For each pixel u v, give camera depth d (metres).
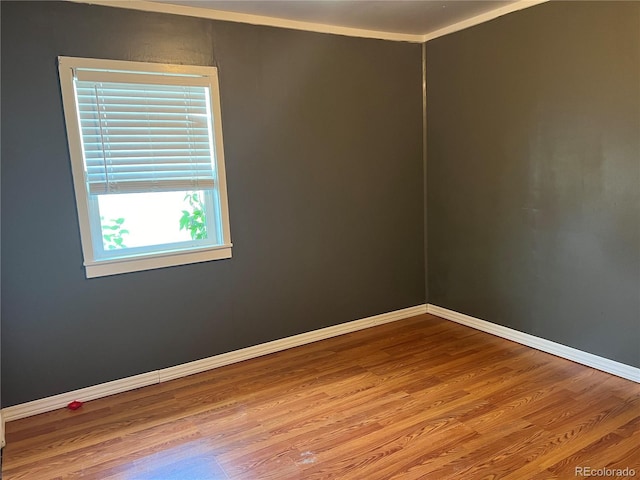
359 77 3.62
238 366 3.29
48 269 2.69
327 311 3.72
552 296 3.21
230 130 3.15
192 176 3.09
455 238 3.89
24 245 2.62
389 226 3.95
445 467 2.11
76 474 2.16
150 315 3.02
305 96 3.41
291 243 3.49
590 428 2.36
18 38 2.50
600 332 2.96
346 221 3.72
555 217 3.12
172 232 3.10
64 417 2.67
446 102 3.77
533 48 3.09
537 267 3.28
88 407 2.78
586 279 2.99
